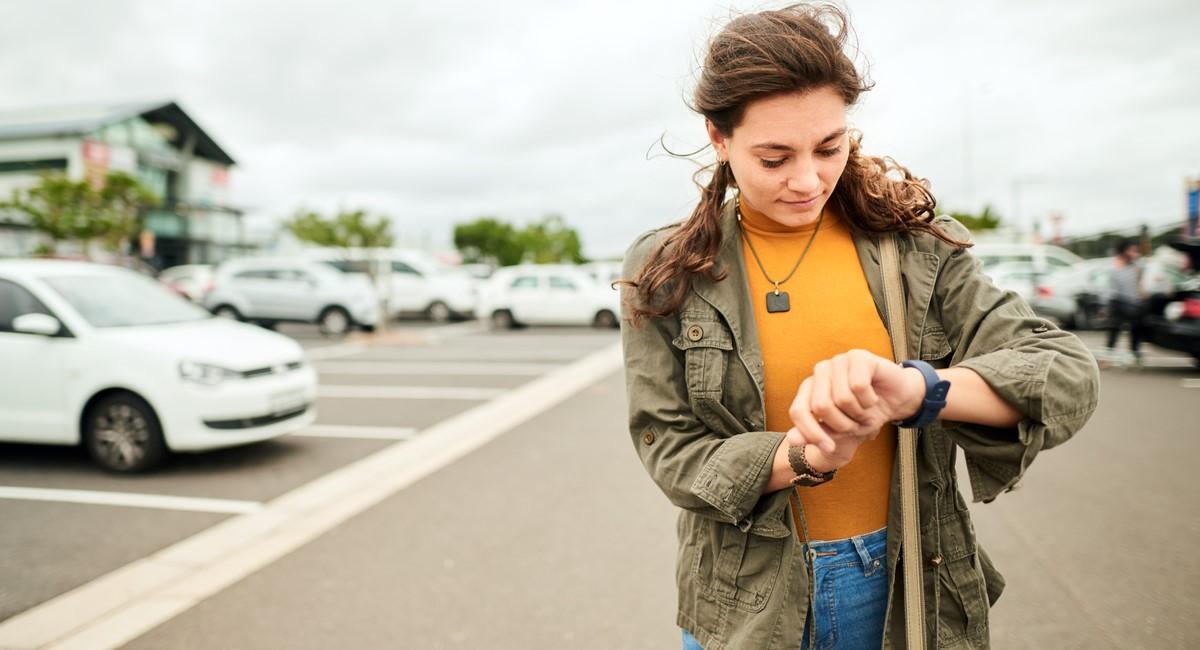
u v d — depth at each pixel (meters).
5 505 4.57
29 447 6.11
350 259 20.17
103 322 5.52
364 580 3.40
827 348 1.08
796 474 0.91
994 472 0.94
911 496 1.08
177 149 37.56
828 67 0.90
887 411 0.82
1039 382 0.86
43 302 5.49
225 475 5.22
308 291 16.47
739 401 1.08
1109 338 10.59
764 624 1.06
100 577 3.47
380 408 7.88
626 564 3.54
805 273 1.11
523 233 60.59
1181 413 6.84
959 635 1.12
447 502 4.55
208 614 3.08
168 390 5.18
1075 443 5.69
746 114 0.94
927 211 1.13
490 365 11.62
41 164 31.38
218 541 3.93
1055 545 3.60
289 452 5.89
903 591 1.10
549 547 3.78
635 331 1.12
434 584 3.34
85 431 5.36
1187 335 9.16
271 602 3.18
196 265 37.00
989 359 0.91
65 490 4.88
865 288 1.11
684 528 1.22
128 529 4.12
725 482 0.96
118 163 32.69
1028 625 2.82
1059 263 16.66
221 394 5.25
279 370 5.74
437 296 20.58
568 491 4.75
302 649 2.79
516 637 2.87
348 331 16.83
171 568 3.57
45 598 3.25
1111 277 10.47
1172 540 3.62
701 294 1.09
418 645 2.81
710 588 1.13
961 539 1.13
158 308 6.04
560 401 8.30
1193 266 9.36
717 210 1.11
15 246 24.72
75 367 5.30
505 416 7.40
